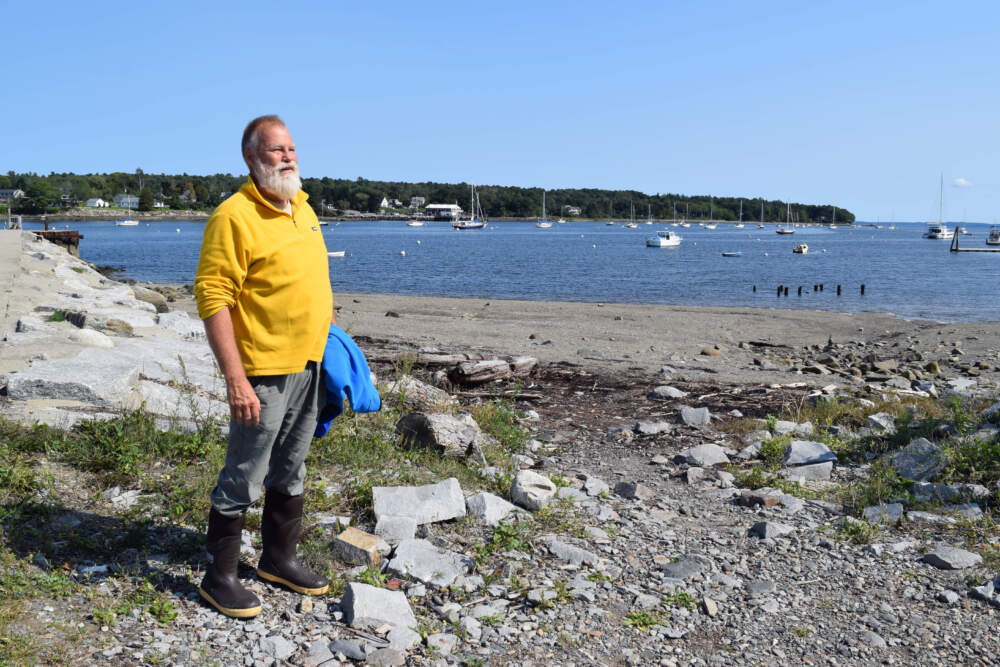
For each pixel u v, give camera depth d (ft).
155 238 366.02
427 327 58.75
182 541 13.02
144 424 17.84
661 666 11.21
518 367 35.63
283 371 10.78
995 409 23.81
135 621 10.69
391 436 21.15
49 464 15.66
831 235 574.56
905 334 67.31
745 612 13.04
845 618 12.96
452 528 15.48
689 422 27.68
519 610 12.45
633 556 15.15
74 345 26.84
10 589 10.82
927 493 18.99
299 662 10.26
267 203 10.57
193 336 35.96
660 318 74.64
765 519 17.94
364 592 11.67
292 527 12.08
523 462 21.88
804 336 66.33
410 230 577.02
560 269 176.96
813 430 26.37
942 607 13.47
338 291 117.80
